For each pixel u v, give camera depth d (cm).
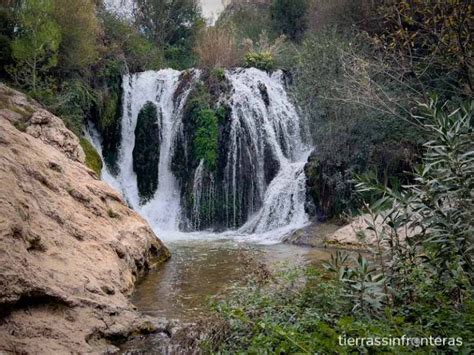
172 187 1507
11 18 1256
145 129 1544
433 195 374
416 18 870
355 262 448
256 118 1532
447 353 317
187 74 1616
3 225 479
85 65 1388
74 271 556
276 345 352
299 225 1222
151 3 2148
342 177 1184
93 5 1577
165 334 502
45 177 700
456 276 369
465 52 641
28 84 1198
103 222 765
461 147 375
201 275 755
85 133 1392
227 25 2156
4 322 424
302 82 1404
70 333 454
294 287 496
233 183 1457
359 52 1199
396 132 1098
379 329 326
